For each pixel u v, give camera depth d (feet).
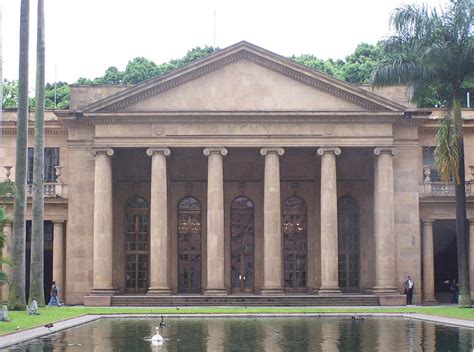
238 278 214.28
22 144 145.89
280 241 196.03
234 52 198.49
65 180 212.84
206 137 196.65
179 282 213.46
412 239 201.87
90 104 196.85
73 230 201.87
